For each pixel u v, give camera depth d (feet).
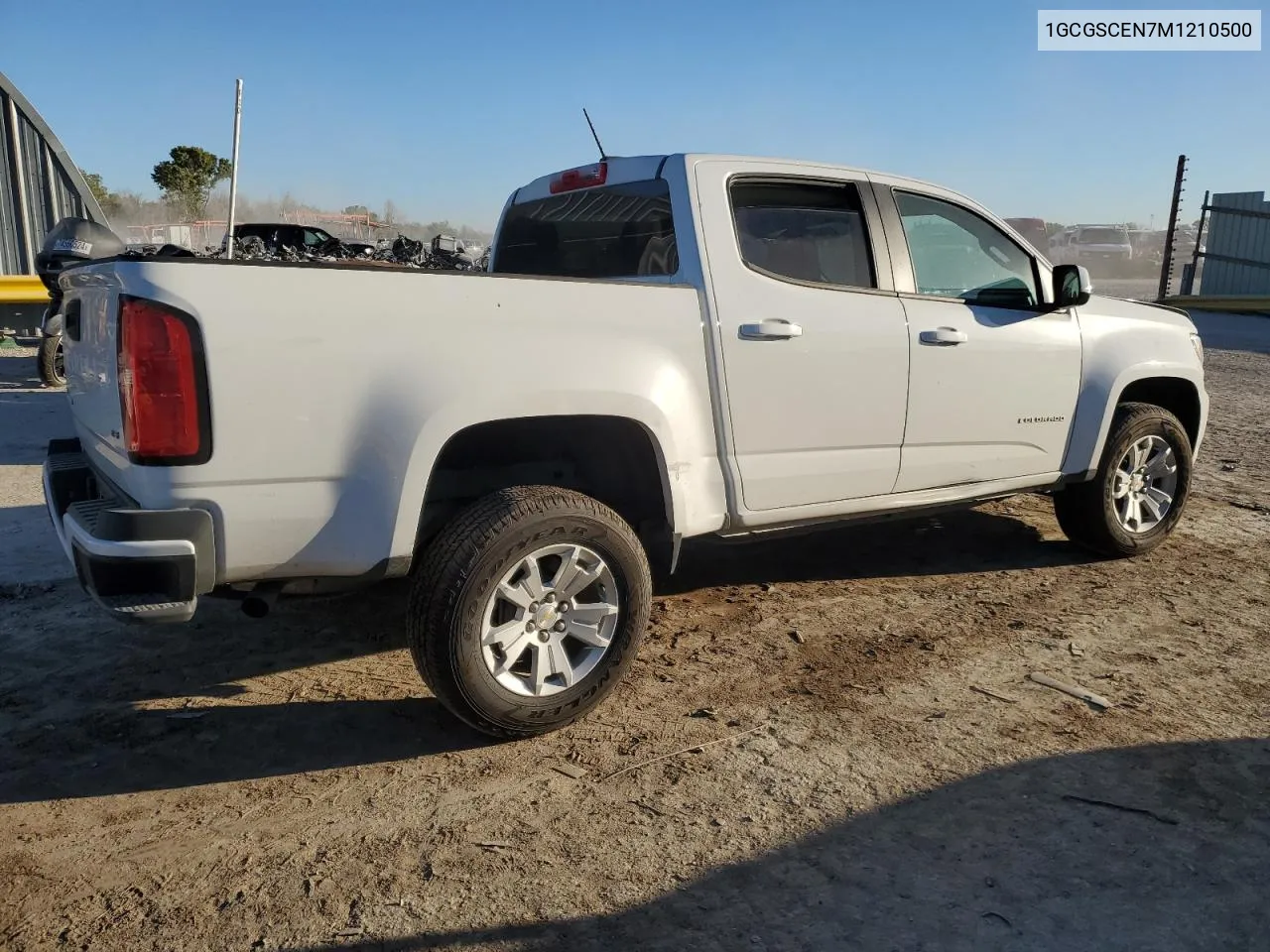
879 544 19.17
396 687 12.76
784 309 13.21
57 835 9.48
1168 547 18.83
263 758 10.97
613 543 11.34
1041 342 16.10
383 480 10.18
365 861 9.12
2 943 8.00
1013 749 11.12
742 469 13.05
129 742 11.27
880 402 14.25
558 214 15.71
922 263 15.15
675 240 13.05
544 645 11.23
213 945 8.02
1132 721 11.78
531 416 11.04
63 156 51.55
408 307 10.25
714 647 14.08
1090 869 8.98
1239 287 73.61
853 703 12.29
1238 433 30.07
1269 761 10.85
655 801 10.11
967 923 8.28
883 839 9.45
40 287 50.85
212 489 9.52
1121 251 112.47
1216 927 8.23
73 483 11.99
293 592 10.42
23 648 13.73
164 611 9.34
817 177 14.08
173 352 9.19
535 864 9.09
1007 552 18.58
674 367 12.21
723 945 8.02
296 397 9.71
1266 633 14.56
